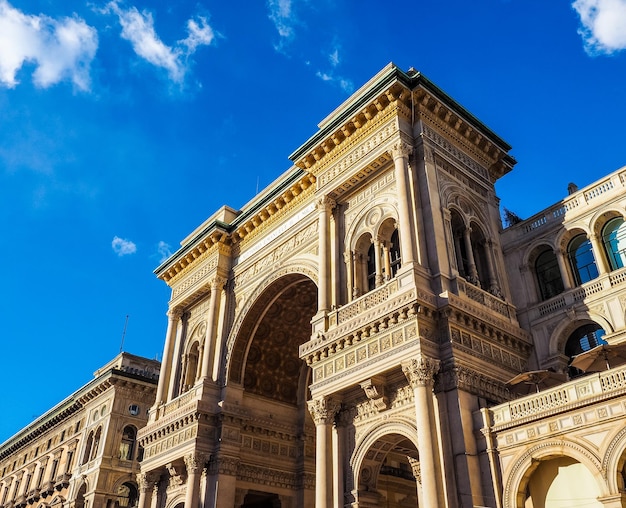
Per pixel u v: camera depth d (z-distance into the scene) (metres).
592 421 20.92
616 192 28.89
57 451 71.06
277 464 39.59
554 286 30.48
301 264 37.31
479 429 23.89
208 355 40.62
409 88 31.64
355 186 33.50
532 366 28.78
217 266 43.66
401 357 25.20
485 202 33.53
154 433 40.94
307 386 43.75
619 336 25.98
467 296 27.67
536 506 22.25
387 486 35.88
